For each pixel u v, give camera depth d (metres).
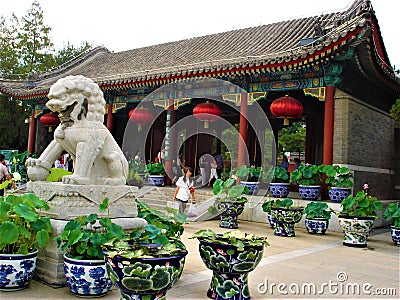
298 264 9.28
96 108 7.68
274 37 22.67
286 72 17.88
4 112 38.94
